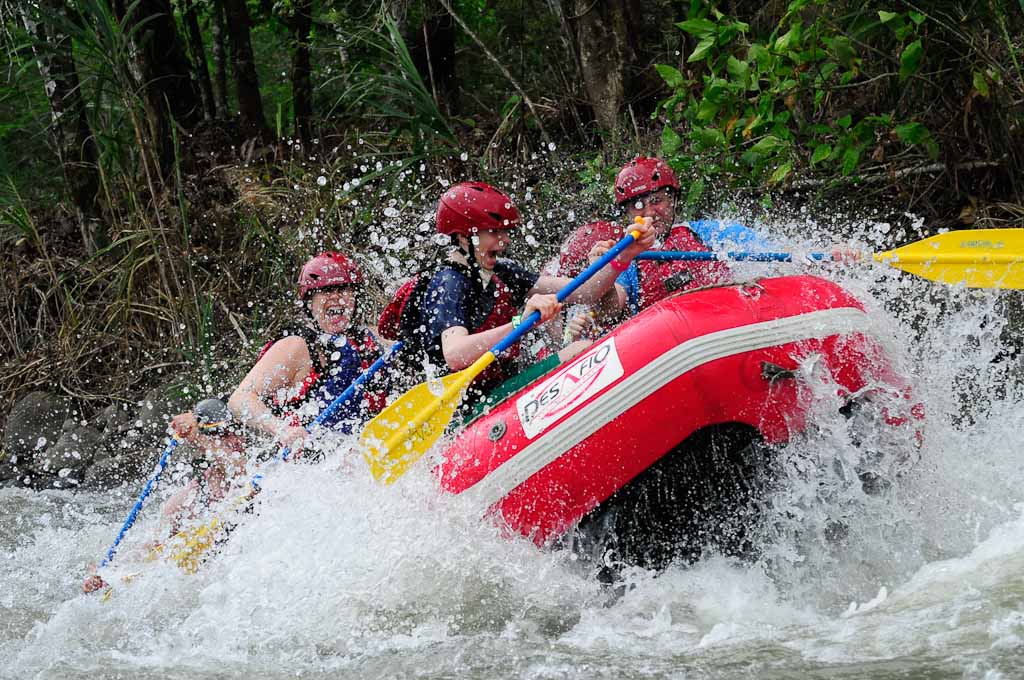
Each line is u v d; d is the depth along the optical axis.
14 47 25.12
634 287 12.49
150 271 24.73
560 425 10.34
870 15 17.72
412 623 10.55
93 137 25.42
